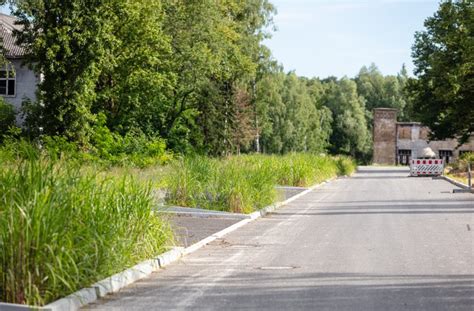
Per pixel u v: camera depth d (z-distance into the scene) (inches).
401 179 2138.3
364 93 7091.5
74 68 1738.4
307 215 861.8
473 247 542.9
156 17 2025.1
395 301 334.3
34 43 1734.7
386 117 5157.5
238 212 837.2
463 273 419.5
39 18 1733.5
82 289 336.2
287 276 409.1
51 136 1718.8
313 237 618.2
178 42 2180.1
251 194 892.6
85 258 344.8
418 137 5108.3
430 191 1437.0
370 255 498.6
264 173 997.2
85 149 1715.1
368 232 655.8
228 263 463.2
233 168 932.6
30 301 301.7
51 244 317.1
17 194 335.3
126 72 2030.0
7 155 394.0
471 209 940.6
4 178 356.8
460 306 323.0
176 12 2183.8
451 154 4972.9
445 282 387.9
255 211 860.0
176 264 458.3
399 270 430.9
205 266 450.0
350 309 315.9
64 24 1722.4
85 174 429.1
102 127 1806.1
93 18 1713.8
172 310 315.3
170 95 2266.2
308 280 394.6
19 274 305.4
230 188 858.8
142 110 2175.2
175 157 1985.7
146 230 454.6
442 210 924.6
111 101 2138.3
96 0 1734.7
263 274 417.1
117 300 338.3
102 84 2087.8
